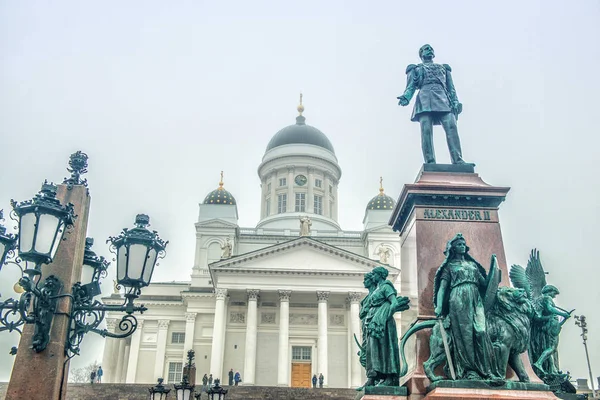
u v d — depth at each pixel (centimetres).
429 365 759
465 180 920
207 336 7200
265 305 6812
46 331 895
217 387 2178
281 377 6162
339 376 6550
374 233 7769
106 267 1072
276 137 9225
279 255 6675
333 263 6650
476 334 746
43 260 803
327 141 9219
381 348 791
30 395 884
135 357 7275
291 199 8519
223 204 8219
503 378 734
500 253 851
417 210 874
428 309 812
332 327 6719
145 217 977
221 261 6556
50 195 827
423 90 1002
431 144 970
